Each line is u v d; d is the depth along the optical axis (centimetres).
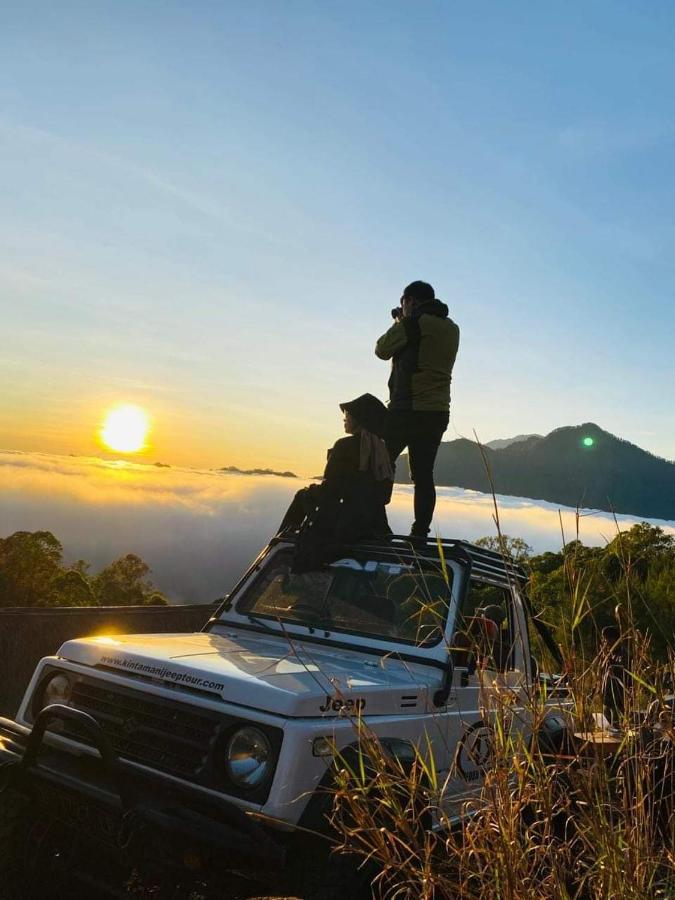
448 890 269
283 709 351
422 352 665
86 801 366
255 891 349
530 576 507
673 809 271
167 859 337
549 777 272
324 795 342
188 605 977
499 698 296
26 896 393
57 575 4519
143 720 387
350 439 561
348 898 330
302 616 509
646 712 281
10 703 781
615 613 302
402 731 395
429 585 484
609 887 248
